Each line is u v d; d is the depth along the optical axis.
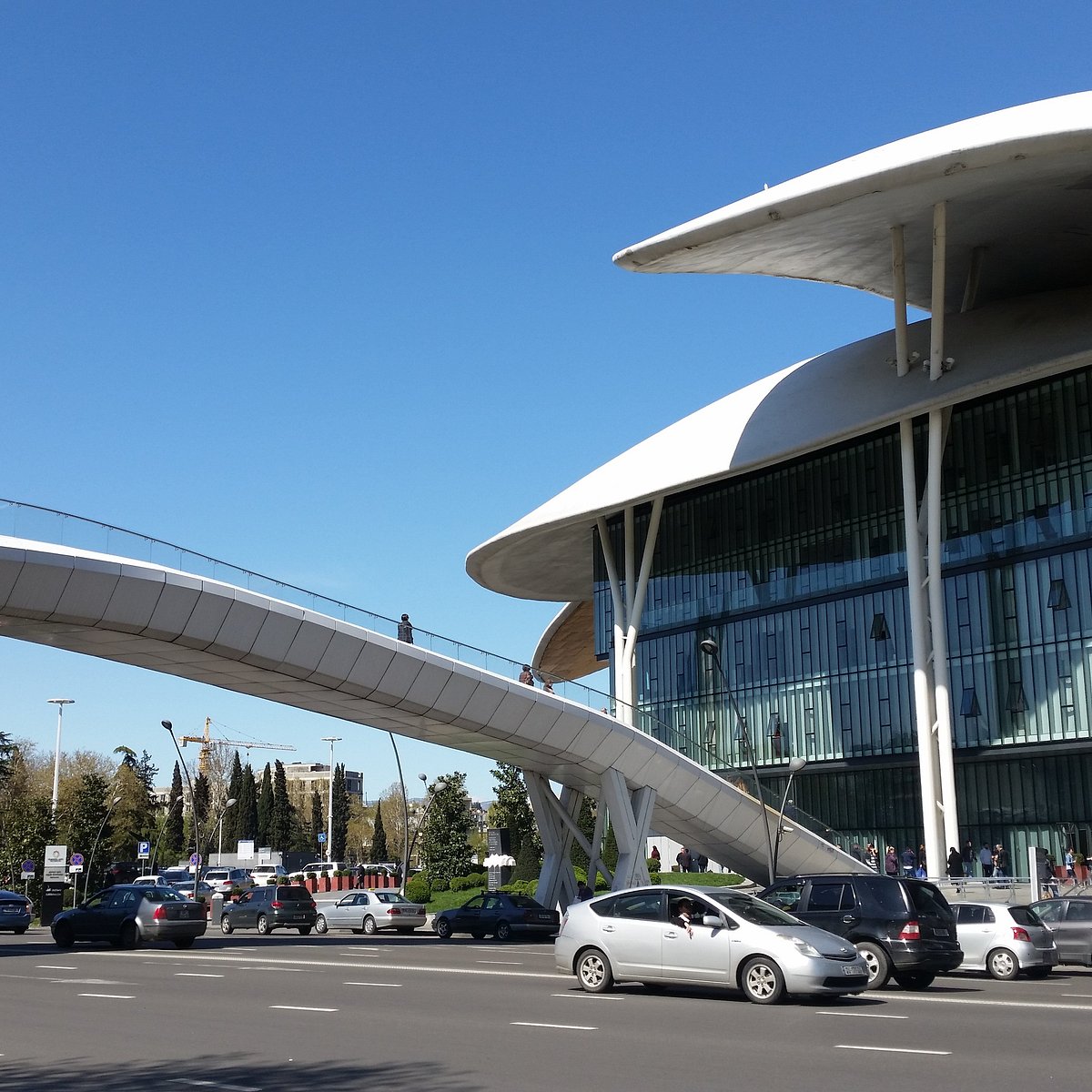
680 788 39.88
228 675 33.19
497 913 35.44
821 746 52.09
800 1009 15.59
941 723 45.94
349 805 142.12
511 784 70.31
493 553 63.72
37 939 39.16
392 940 36.22
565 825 41.78
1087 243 44.78
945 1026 13.85
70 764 105.50
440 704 34.75
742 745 55.12
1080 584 44.66
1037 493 46.38
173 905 30.83
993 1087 9.84
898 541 50.41
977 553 47.91
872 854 45.88
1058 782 45.97
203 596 30.02
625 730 37.94
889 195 39.28
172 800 115.88
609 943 17.70
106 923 31.08
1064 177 37.78
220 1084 10.15
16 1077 10.62
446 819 68.31
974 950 22.56
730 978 16.52
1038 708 45.31
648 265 42.47
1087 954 24.73
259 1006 16.12
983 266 47.78
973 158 35.75
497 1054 11.69
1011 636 46.50
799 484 54.78
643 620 60.66
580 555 65.44
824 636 52.69
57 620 28.81
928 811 45.59
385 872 84.88
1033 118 35.97
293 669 32.22
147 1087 10.04
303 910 40.31
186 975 21.75
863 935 18.81
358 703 34.56
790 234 41.62
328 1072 10.71
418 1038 12.84
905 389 47.97
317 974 21.81
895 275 43.94
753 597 55.84
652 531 58.66
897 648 49.81
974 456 48.66
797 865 43.12
